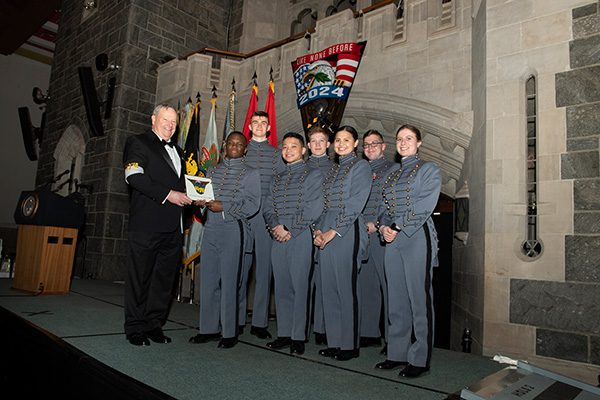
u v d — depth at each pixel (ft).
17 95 47.26
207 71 26.03
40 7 38.58
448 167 18.40
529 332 11.44
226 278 10.44
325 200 10.53
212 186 11.10
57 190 30.48
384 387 7.88
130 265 10.16
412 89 17.62
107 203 26.76
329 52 20.15
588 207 11.00
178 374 7.97
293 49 22.53
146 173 10.28
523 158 12.47
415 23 18.02
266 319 12.05
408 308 9.16
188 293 19.47
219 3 33.71
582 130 11.39
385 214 9.96
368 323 11.81
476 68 15.11
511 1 13.23
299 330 10.22
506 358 10.76
